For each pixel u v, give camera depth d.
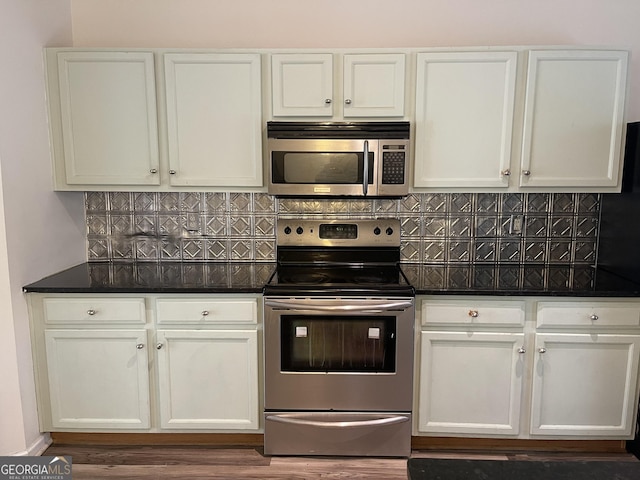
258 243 2.70
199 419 2.25
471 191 2.35
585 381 2.17
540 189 2.32
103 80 2.29
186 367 2.21
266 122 2.31
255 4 2.55
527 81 2.23
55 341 2.18
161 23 2.57
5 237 2.02
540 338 2.13
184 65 2.27
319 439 2.20
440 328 2.16
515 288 2.14
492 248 2.67
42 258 2.28
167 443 2.35
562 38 2.53
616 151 2.28
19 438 2.13
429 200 2.63
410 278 2.33
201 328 2.18
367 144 2.22
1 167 1.99
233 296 2.15
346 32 2.56
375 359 2.14
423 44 2.56
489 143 2.29
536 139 2.28
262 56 2.26
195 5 2.56
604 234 2.56
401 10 2.54
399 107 2.28
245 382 2.21
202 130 2.32
